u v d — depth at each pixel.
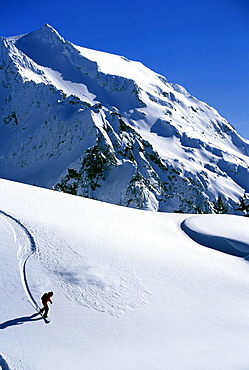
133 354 14.13
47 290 18.80
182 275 26.66
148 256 28.80
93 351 14.18
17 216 28.41
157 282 23.97
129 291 21.39
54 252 23.66
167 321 18.69
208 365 13.16
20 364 12.09
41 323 15.68
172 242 39.03
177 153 142.88
